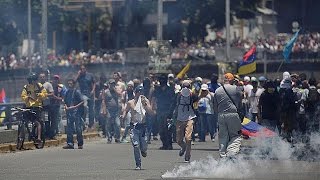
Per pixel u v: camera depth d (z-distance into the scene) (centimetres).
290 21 16725
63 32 15050
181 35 15000
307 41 12238
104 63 10856
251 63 7969
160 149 5453
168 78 5734
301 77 5738
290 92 5103
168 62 7794
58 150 5322
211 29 15538
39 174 3912
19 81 8750
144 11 15138
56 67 10394
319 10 16338
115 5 15362
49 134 5784
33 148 5431
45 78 5838
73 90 5475
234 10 15288
